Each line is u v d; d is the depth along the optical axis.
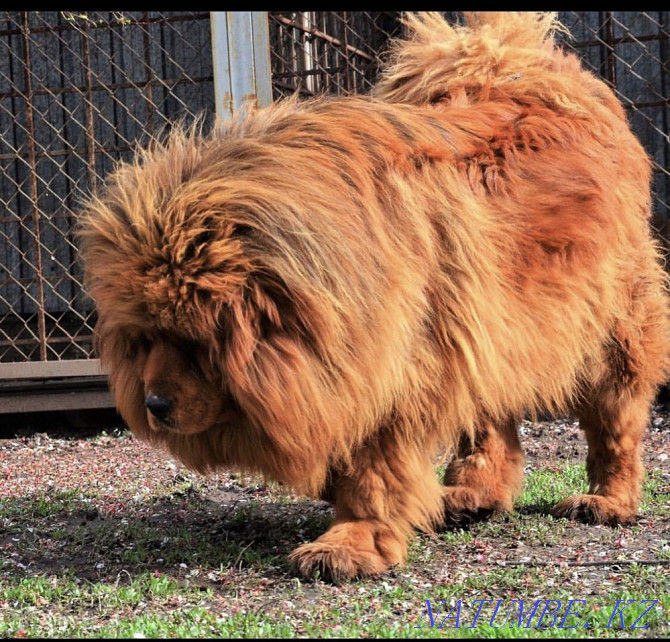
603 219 4.21
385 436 3.80
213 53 6.18
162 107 8.53
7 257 8.87
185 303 3.29
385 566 3.80
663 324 4.71
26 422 7.81
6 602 3.54
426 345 3.75
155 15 8.34
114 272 3.42
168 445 3.85
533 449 6.53
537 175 4.12
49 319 8.74
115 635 3.06
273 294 3.38
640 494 4.77
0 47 8.72
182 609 3.40
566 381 4.32
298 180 3.50
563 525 4.52
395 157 3.79
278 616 3.27
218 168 3.55
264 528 4.60
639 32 8.64
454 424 3.93
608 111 4.72
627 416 4.64
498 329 3.84
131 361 3.73
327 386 3.45
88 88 7.33
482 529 4.50
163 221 3.36
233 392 3.39
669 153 8.60
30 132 7.34
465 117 4.23
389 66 5.14
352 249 3.46
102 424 7.64
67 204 8.72
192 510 5.02
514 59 4.67
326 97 4.25
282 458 3.55
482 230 3.85
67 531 4.57
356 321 3.43
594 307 4.31
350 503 3.85
